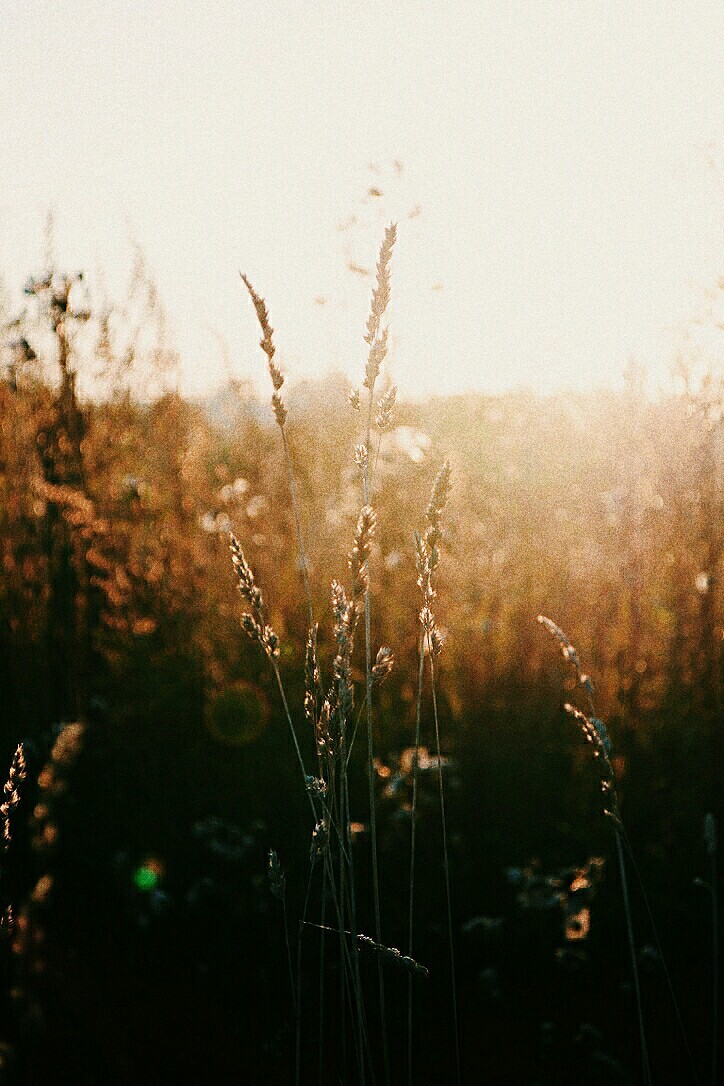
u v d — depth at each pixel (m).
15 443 3.98
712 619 3.67
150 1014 2.49
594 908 2.83
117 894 2.93
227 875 3.02
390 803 3.21
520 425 4.25
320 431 4.48
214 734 3.56
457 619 3.96
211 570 4.30
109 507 4.09
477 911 2.88
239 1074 2.31
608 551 3.92
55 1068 2.25
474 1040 2.45
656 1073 2.30
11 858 2.71
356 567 1.71
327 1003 2.59
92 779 3.40
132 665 3.88
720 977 2.63
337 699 1.73
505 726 3.61
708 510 3.75
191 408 4.59
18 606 3.85
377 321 1.72
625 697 3.62
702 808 3.18
